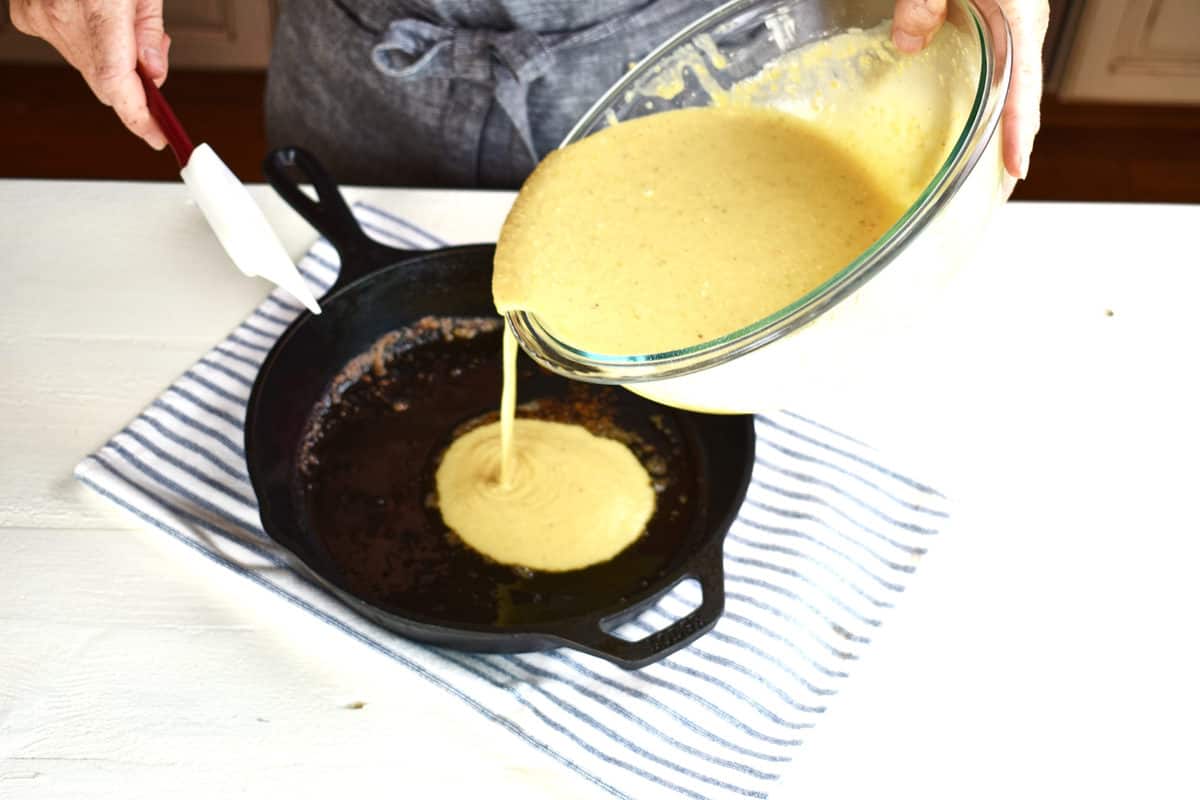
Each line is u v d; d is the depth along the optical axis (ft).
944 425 2.94
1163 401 2.98
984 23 2.34
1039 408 2.96
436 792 2.37
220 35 6.59
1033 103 2.42
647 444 2.98
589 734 2.43
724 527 2.52
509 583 2.74
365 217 3.35
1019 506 2.79
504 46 3.35
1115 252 3.30
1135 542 2.72
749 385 2.26
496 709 2.45
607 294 2.40
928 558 2.70
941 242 2.20
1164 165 6.36
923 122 2.48
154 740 2.41
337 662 2.54
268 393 2.83
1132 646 2.56
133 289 3.20
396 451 2.95
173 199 3.43
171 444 2.86
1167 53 6.33
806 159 2.58
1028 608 2.62
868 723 2.47
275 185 3.06
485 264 3.08
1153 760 2.42
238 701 2.47
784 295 2.37
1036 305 3.17
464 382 3.09
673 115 2.67
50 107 6.53
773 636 2.58
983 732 2.45
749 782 2.39
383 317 3.09
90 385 2.99
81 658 2.52
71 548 2.68
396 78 3.55
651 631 2.61
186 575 2.66
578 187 2.56
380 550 2.78
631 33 3.40
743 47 2.64
